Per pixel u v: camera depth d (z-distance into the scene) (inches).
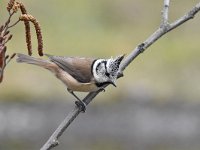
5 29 193.8
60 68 324.8
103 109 716.0
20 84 762.8
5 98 744.3
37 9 913.5
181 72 806.5
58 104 734.5
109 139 642.2
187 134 668.1
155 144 630.5
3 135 646.5
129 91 759.1
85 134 651.5
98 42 862.5
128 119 701.3
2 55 192.1
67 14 917.8
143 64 808.9
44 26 888.3
